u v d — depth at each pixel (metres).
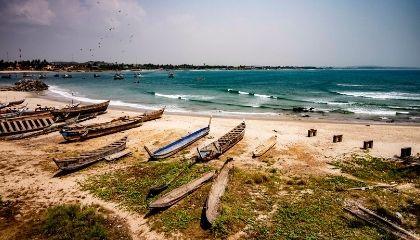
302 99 59.81
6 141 26.09
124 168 19.56
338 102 54.44
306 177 18.19
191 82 118.38
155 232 12.58
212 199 14.30
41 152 23.16
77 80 125.25
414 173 18.47
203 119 37.03
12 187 16.94
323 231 12.29
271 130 30.88
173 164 19.78
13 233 12.59
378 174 18.86
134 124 31.78
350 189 16.30
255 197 15.27
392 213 13.43
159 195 15.66
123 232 12.66
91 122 35.00
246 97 63.78
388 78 145.38
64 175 18.55
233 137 25.05
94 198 15.56
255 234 12.12
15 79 120.69
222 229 12.30
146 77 158.62
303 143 25.64
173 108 47.91
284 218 13.27
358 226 12.66
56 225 12.80
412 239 11.52
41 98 58.59
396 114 42.03
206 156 20.98
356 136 28.38
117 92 74.50
